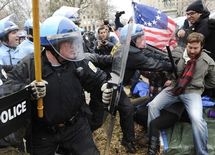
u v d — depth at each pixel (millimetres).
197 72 4203
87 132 3051
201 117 4027
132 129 4531
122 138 4645
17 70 2793
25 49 4699
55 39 2727
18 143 2867
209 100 4480
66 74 2854
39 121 2861
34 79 2777
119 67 3389
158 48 4691
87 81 3062
